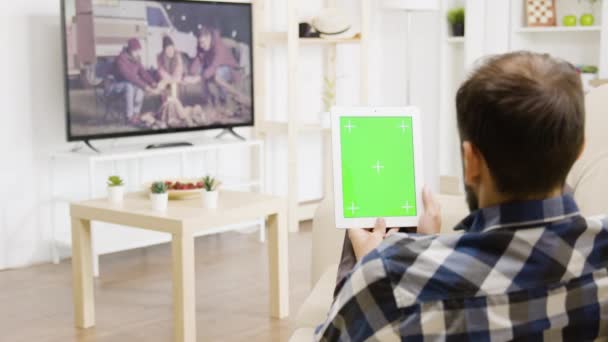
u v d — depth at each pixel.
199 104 4.83
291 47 5.03
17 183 4.30
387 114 1.51
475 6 5.43
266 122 5.30
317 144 5.86
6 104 4.23
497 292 0.95
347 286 1.01
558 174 0.97
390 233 1.32
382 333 0.97
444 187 5.76
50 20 4.35
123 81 4.43
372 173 1.48
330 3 5.85
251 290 3.83
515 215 0.97
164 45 4.61
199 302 3.64
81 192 4.56
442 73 5.68
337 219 1.47
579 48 5.27
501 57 0.99
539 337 0.95
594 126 1.85
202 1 4.78
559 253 0.96
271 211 3.34
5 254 4.30
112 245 4.18
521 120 0.93
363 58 5.38
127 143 4.75
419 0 5.34
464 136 1.00
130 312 3.52
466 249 0.97
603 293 0.97
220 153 5.24
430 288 0.96
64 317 3.46
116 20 4.37
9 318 3.45
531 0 5.29
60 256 4.52
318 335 1.07
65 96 4.20
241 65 5.04
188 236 2.98
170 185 3.42
